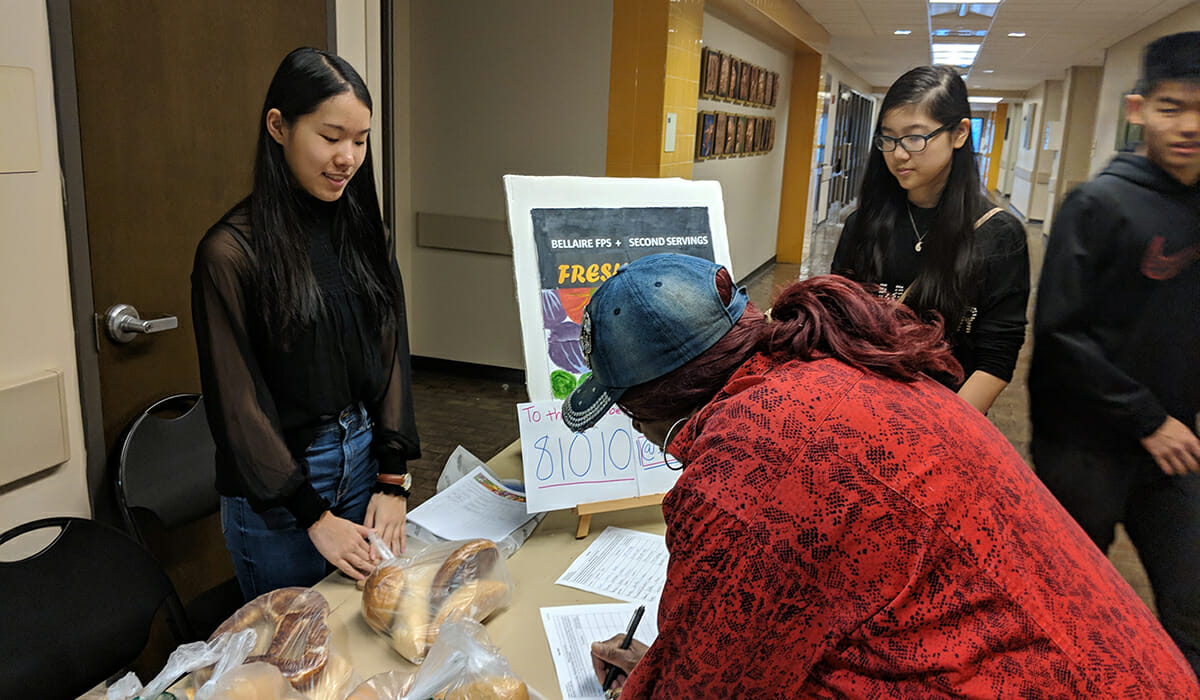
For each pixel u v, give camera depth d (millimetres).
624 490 1464
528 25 4113
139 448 1709
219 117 2029
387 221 3562
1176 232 815
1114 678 598
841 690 614
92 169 1705
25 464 1595
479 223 4359
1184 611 871
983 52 9297
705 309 718
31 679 1129
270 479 1233
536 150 4273
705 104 5848
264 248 1203
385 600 1108
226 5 2020
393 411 1447
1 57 1494
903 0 6211
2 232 1529
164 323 1861
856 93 15211
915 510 606
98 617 1220
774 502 615
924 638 596
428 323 4656
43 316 1628
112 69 1729
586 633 1148
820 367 688
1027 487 691
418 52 4289
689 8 4332
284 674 949
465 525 1446
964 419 702
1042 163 11875
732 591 619
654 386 730
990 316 1637
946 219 1629
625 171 4184
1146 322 867
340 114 1166
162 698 849
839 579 603
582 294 1565
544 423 1472
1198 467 868
